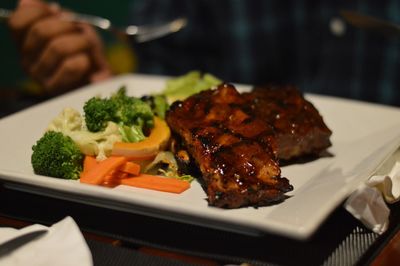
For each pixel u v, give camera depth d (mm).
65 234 477
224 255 488
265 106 634
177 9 1178
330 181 544
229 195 507
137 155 583
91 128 611
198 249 497
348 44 1031
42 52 928
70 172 570
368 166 563
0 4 1224
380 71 1014
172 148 616
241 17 1111
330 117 711
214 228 511
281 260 483
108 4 1313
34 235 481
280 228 453
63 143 571
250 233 504
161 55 1175
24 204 566
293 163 624
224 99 618
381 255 499
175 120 603
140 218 542
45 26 916
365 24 724
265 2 1109
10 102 861
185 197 541
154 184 556
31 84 994
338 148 649
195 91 748
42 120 685
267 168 528
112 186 562
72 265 450
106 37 1300
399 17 996
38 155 566
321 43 1083
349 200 519
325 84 1049
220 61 1175
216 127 573
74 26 956
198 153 548
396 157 602
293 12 1111
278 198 521
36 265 457
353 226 529
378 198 512
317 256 488
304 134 613
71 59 923
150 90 801
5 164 590
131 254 491
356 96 1028
